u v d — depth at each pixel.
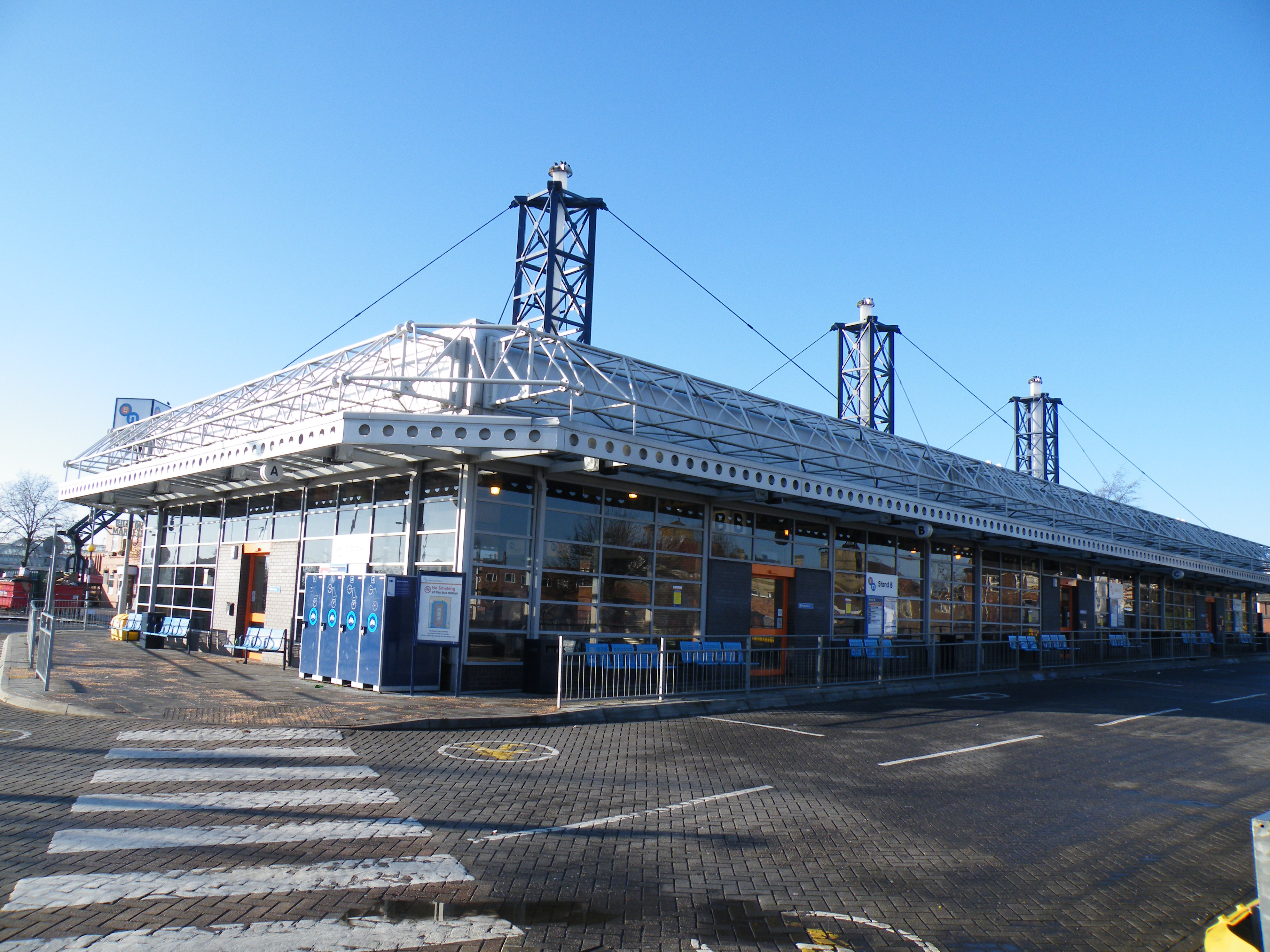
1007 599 28.41
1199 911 6.21
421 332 15.23
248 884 5.78
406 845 6.75
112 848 6.38
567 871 6.37
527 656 16.00
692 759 10.80
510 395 15.76
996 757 11.77
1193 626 39.78
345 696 14.29
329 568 18.75
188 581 23.89
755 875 6.49
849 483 19.61
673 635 18.58
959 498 24.25
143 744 10.14
